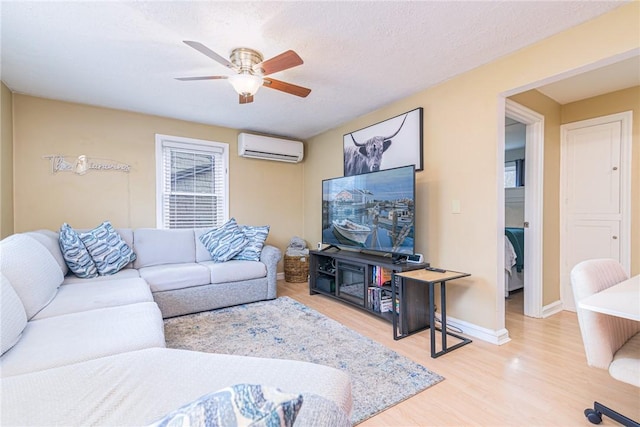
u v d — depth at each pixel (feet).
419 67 8.23
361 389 5.73
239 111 11.77
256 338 8.04
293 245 15.35
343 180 11.66
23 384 2.76
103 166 11.27
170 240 11.49
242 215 14.47
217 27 6.40
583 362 6.78
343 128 13.46
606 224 9.68
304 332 8.46
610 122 9.60
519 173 17.85
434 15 6.02
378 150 11.29
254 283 11.23
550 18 6.12
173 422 1.44
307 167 16.16
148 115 12.12
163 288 9.50
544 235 9.98
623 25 5.76
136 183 11.87
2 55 7.54
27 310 5.30
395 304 8.15
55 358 3.95
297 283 14.58
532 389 5.74
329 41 6.95
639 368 3.97
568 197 10.50
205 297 10.20
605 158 9.70
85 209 10.97
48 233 9.07
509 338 8.11
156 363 3.16
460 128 8.68
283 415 1.45
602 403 5.31
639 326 5.08
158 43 7.02
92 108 11.07
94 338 4.53
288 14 5.98
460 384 5.91
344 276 11.13
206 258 12.04
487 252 8.04
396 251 9.36
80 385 2.77
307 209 16.11
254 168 14.82
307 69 8.33
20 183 9.91
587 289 4.42
